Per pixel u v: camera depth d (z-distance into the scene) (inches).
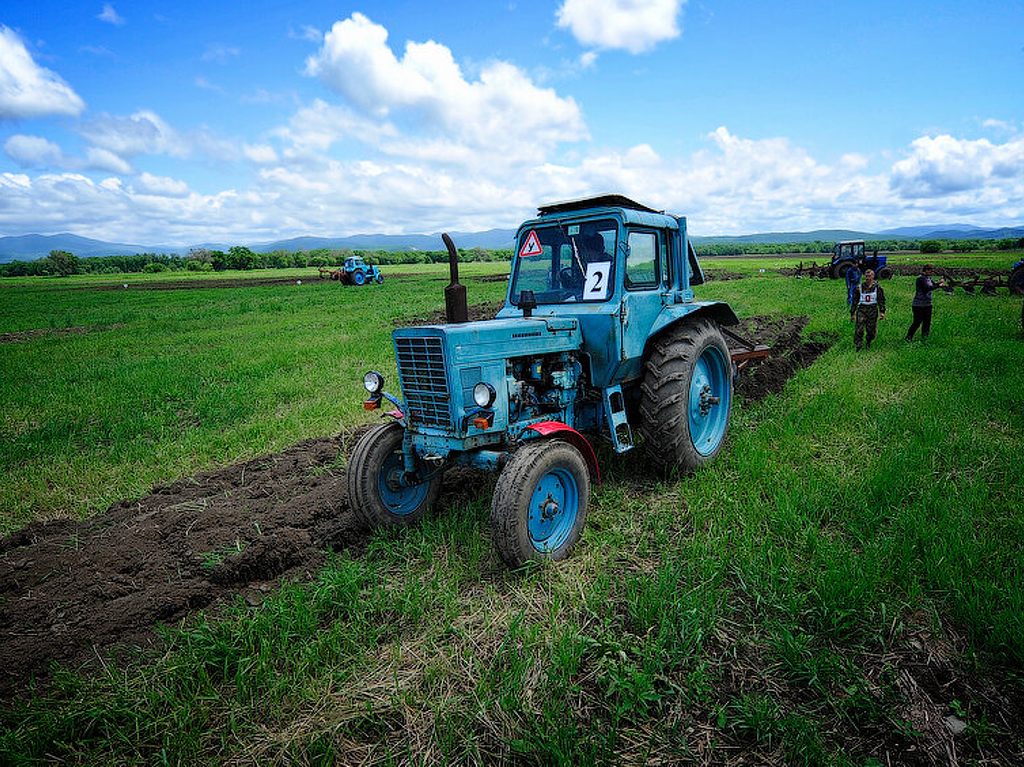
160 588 143.0
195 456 244.7
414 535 166.7
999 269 1237.7
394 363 410.0
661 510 173.2
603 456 210.2
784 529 151.9
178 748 98.7
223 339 587.8
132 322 827.4
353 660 117.7
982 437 204.8
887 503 161.0
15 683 115.0
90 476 224.8
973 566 129.0
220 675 116.9
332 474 215.0
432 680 110.3
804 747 90.4
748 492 173.3
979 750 91.3
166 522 178.9
